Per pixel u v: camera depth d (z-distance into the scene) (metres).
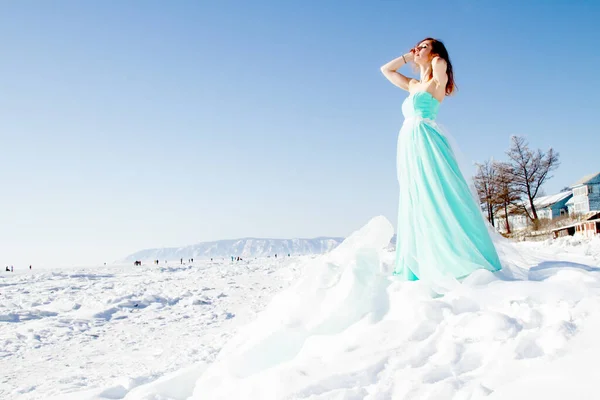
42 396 4.40
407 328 2.88
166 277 19.84
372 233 4.23
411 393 2.16
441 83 4.32
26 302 11.96
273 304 3.90
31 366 5.79
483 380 2.08
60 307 11.05
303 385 2.53
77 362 5.90
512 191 47.03
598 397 1.65
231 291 13.12
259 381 2.77
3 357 6.29
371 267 3.93
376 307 3.32
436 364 2.40
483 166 47.50
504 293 3.17
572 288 3.10
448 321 2.80
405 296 3.29
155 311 10.21
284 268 20.27
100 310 10.19
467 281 3.50
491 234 4.52
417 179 4.07
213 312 9.66
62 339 7.47
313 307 3.53
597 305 2.51
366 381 2.48
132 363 5.62
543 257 4.82
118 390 4.15
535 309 2.73
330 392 2.37
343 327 3.31
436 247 3.82
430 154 4.08
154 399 3.47
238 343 3.80
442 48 4.52
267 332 3.52
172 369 4.75
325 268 3.93
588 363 1.91
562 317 2.55
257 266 25.19
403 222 4.14
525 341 2.33
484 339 2.51
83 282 18.41
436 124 4.27
